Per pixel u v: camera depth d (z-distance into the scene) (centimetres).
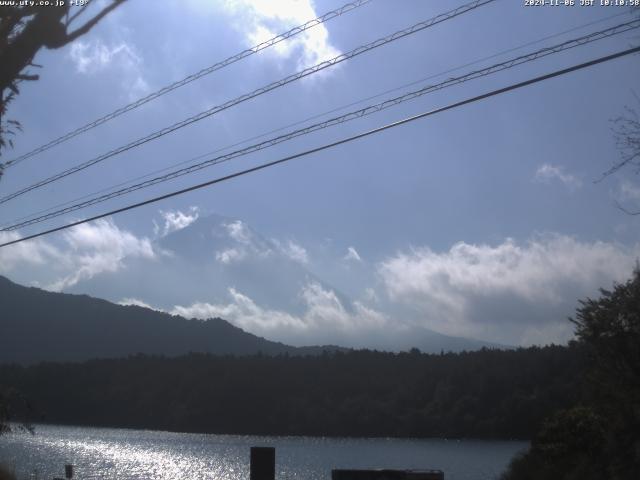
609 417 2261
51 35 1087
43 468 7969
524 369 10675
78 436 13400
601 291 2288
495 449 9456
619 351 2194
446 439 11175
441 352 13712
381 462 8612
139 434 14012
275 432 13475
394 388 13138
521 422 10175
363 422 12638
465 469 7269
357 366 14400
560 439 2467
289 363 14788
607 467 2158
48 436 13200
